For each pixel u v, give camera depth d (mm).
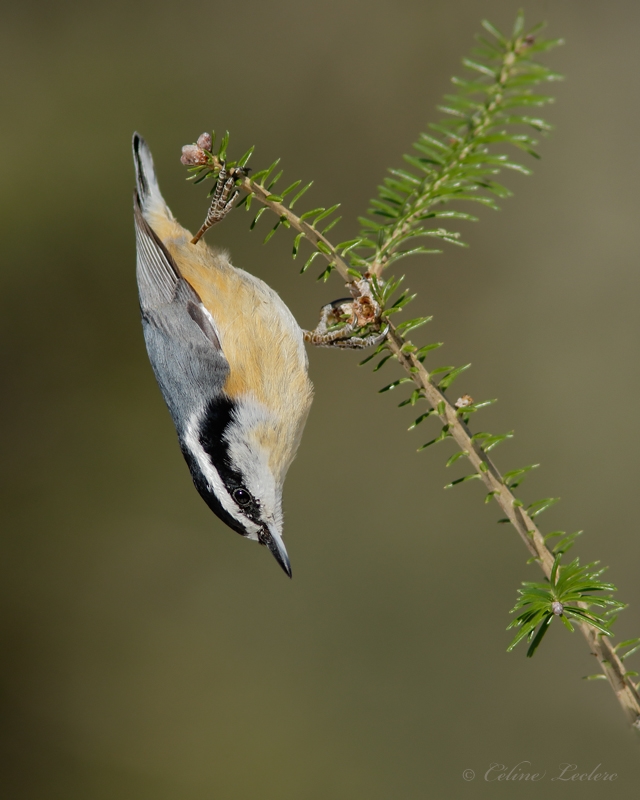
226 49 12430
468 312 11656
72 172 12109
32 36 12523
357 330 5133
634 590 10086
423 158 5160
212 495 6164
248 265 12016
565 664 9961
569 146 11680
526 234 11703
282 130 12094
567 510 10609
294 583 11234
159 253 6387
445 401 4309
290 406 6195
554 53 11727
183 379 6262
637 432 10820
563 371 11266
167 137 12195
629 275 11375
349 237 11836
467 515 11164
